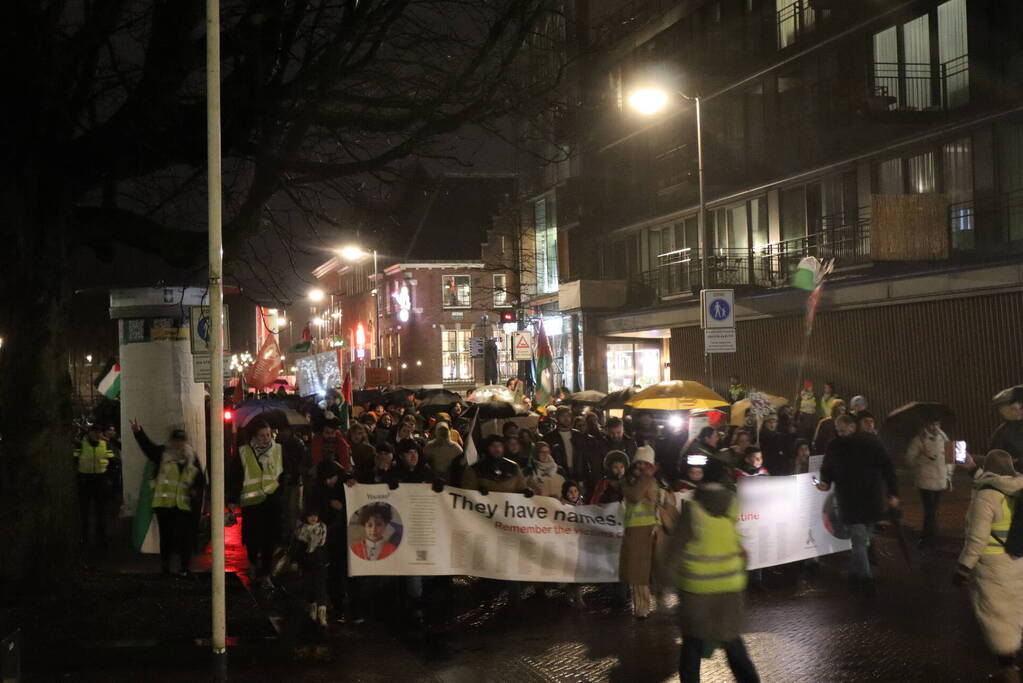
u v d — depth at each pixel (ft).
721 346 55.93
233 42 33.22
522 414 57.77
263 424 40.98
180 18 33.24
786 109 106.42
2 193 34.47
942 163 85.46
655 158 130.52
